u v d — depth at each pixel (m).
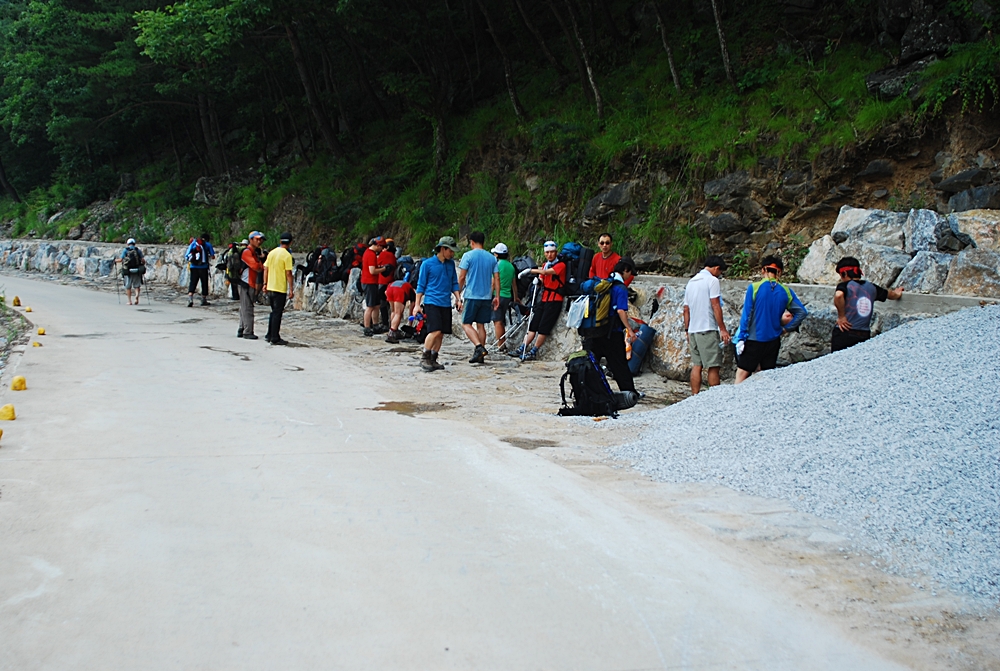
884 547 3.87
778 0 15.73
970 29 11.55
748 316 7.84
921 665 2.87
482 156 19.44
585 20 20.25
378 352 12.12
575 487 4.81
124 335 12.99
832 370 6.34
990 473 4.30
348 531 4.03
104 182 36.19
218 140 30.80
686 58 16.53
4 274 31.38
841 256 10.52
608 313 8.41
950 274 8.81
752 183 12.88
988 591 3.41
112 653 2.80
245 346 12.20
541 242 16.09
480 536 4.00
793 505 4.47
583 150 16.06
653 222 14.02
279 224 24.56
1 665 2.70
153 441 5.76
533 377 9.96
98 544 3.77
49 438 5.75
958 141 11.04
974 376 5.47
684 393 9.28
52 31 30.20
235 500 4.47
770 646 2.97
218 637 2.94
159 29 20.77
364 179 22.92
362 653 2.85
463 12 22.48
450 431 6.36
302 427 6.39
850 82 12.88
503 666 2.79
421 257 18.19
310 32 23.89
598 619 3.15
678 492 4.78
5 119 33.34
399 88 19.70
